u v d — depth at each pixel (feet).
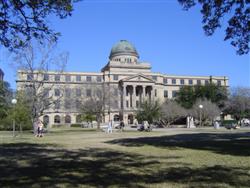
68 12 43.78
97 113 259.39
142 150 70.08
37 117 177.37
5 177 38.45
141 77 454.81
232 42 72.33
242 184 32.83
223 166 44.70
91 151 69.67
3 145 88.12
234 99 334.85
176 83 503.20
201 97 362.94
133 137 126.00
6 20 42.75
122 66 474.49
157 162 50.19
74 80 447.42
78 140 110.32
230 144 81.30
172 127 288.92
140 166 46.26
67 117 435.53
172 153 62.85
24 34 44.73
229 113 351.67
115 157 57.77
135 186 32.78
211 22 70.08
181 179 35.94
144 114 220.43
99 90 277.64
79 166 47.03
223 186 32.07
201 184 33.12
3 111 232.12
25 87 183.83
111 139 113.50
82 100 283.79
